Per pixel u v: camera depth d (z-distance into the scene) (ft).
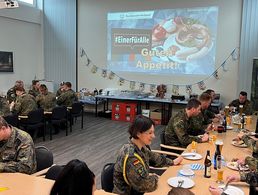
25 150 7.97
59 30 28.53
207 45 23.36
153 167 8.11
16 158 7.95
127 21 25.96
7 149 7.91
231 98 22.98
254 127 13.42
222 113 16.34
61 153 16.08
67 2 27.81
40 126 18.19
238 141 10.37
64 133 20.65
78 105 21.39
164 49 24.88
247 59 21.86
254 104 20.75
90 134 20.48
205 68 23.63
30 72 28.48
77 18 27.89
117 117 25.48
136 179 6.53
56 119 19.20
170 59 24.72
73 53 28.22
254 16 21.34
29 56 28.19
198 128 12.03
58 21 28.45
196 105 10.86
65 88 22.49
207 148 9.68
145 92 25.73
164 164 8.05
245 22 21.67
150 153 7.97
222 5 22.58
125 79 26.61
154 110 25.05
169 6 24.35
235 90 22.76
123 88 26.76
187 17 23.80
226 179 6.97
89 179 3.86
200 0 23.25
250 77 21.85
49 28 28.91
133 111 24.77
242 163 7.89
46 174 7.63
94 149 16.98
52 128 20.51
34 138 18.42
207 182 6.82
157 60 25.22
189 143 10.55
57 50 28.89
